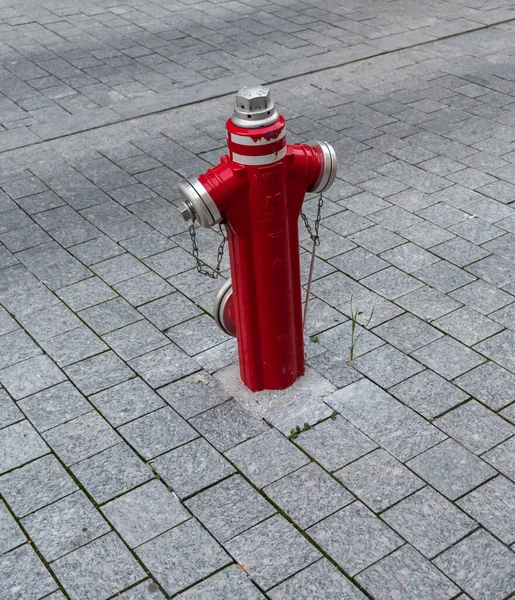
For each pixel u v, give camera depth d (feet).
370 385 7.16
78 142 11.78
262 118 5.77
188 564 5.73
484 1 17.02
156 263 9.02
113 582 5.64
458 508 6.02
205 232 9.57
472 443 6.54
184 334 7.92
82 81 13.85
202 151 11.35
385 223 9.52
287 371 7.03
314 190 6.45
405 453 6.49
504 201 9.82
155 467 6.50
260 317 6.68
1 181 10.83
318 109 12.39
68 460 6.60
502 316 7.91
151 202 10.21
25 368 7.58
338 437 6.68
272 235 6.23
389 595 5.45
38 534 6.00
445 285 8.39
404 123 11.86
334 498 6.15
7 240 9.55
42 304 8.43
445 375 7.23
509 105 12.27
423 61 14.06
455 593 5.44
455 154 10.94
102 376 7.45
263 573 5.64
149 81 13.73
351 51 14.60
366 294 8.34
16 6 17.88
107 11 17.38
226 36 15.64
